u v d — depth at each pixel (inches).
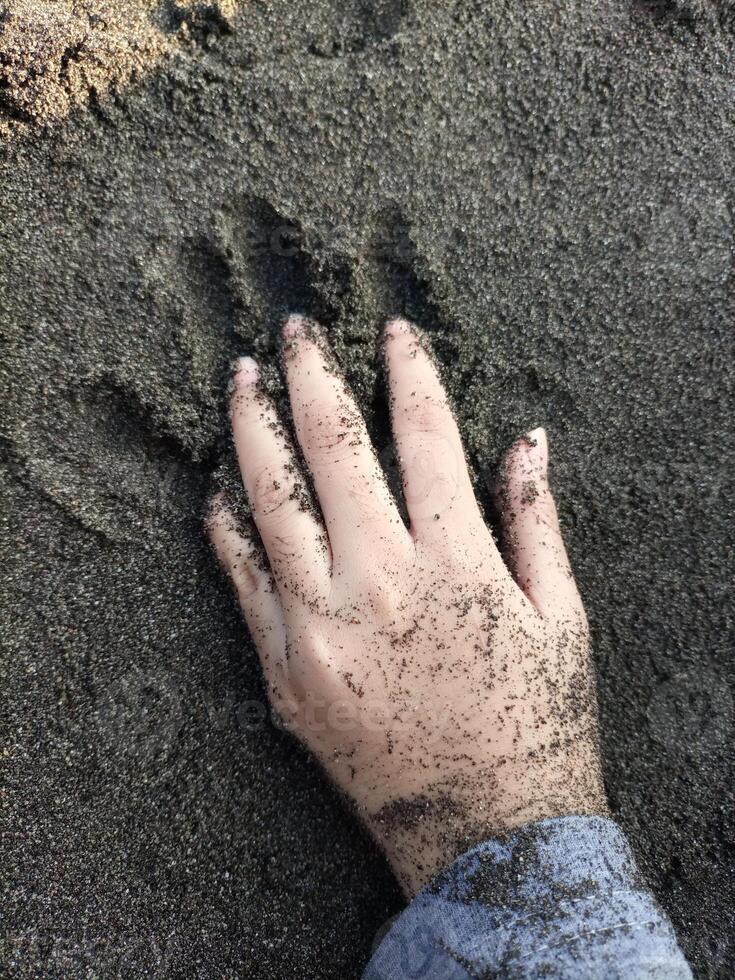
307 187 10.9
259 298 11.0
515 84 11.2
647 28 11.3
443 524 10.1
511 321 11.2
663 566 11.2
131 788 10.3
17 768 10.2
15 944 9.9
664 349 11.3
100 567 10.6
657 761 10.9
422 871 9.4
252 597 10.4
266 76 10.9
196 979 10.0
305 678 9.8
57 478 10.6
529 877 8.7
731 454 11.3
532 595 10.4
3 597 10.4
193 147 10.8
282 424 10.6
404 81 11.0
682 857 10.7
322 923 10.3
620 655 11.1
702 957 10.4
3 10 10.5
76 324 10.7
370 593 9.8
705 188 11.3
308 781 10.5
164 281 10.8
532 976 8.0
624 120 11.3
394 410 10.6
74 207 10.7
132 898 10.1
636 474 11.2
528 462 10.8
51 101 10.5
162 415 10.8
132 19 10.8
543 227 11.2
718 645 11.1
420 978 8.5
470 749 9.6
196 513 10.9
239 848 10.3
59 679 10.4
